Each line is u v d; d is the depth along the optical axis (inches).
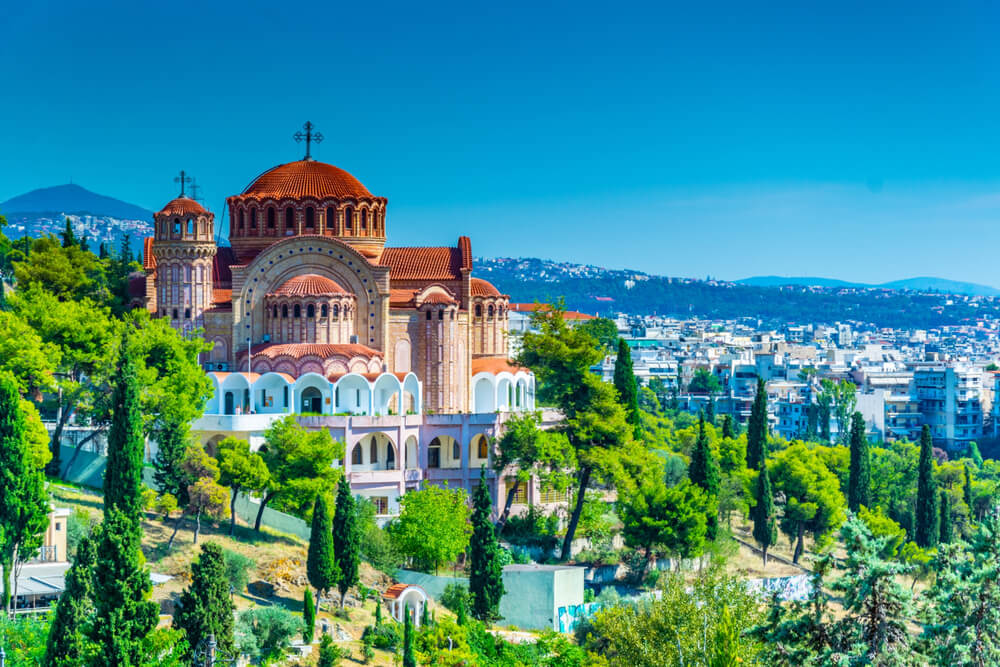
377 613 4859.7
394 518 6058.1
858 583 3503.9
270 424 6156.5
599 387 6491.1
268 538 5506.9
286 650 4520.2
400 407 6451.8
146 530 5201.8
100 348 5915.4
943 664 3506.4
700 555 6195.9
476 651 4849.9
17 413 4320.9
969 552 3718.0
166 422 5541.3
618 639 4827.8
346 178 7258.9
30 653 3772.1
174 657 3597.4
